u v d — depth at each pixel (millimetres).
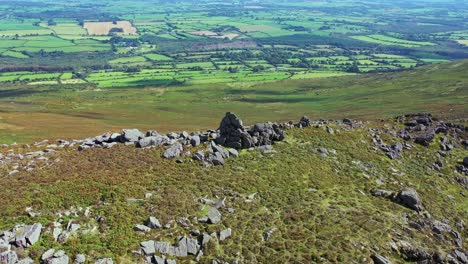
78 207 44406
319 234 46688
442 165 77250
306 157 66750
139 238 41156
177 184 52281
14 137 97438
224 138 65875
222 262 40531
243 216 48250
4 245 35594
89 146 64188
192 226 44500
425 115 96750
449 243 52719
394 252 46656
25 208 42719
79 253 37344
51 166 54969
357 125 86438
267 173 59625
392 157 75062
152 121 150875
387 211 55500
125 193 48188
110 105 197875
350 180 63750
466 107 162500
